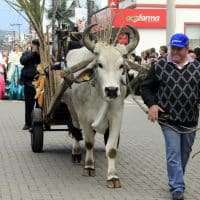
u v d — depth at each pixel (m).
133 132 15.59
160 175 10.30
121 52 9.18
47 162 11.38
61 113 11.88
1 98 25.77
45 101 11.94
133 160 11.65
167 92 8.52
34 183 9.67
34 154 12.20
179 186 8.58
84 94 9.54
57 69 11.68
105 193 9.04
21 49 25.67
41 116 12.12
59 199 8.71
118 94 8.84
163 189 9.31
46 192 9.10
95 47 9.18
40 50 12.45
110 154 9.41
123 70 9.20
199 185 9.63
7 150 12.64
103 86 8.89
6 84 26.06
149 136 14.88
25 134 14.95
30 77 15.05
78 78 9.45
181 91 8.48
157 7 36.47
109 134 9.44
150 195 8.95
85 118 9.72
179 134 8.63
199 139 14.25
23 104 23.53
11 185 9.54
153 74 8.64
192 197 8.90
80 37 12.57
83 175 10.18
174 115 8.53
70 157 11.89
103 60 8.95
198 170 10.76
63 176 10.16
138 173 10.46
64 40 12.73
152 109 8.54
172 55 8.55
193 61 8.63
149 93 8.62
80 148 11.38
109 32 9.67
